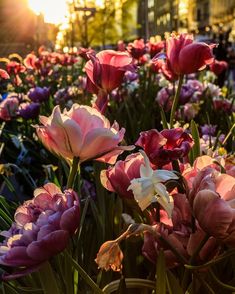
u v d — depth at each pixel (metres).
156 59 0.87
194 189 0.44
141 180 0.44
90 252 0.74
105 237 0.74
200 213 0.42
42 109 2.14
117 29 11.46
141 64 2.40
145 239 0.51
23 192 1.55
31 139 1.93
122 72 0.76
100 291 0.50
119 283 0.50
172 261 0.49
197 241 0.46
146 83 2.76
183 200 0.49
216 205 0.41
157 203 0.49
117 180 0.51
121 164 0.51
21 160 1.62
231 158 0.57
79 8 6.52
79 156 0.51
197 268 0.45
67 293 0.56
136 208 0.52
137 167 0.50
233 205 0.42
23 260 0.43
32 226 0.45
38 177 1.65
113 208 0.75
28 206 0.49
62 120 0.49
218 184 0.43
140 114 1.88
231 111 1.89
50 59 3.63
